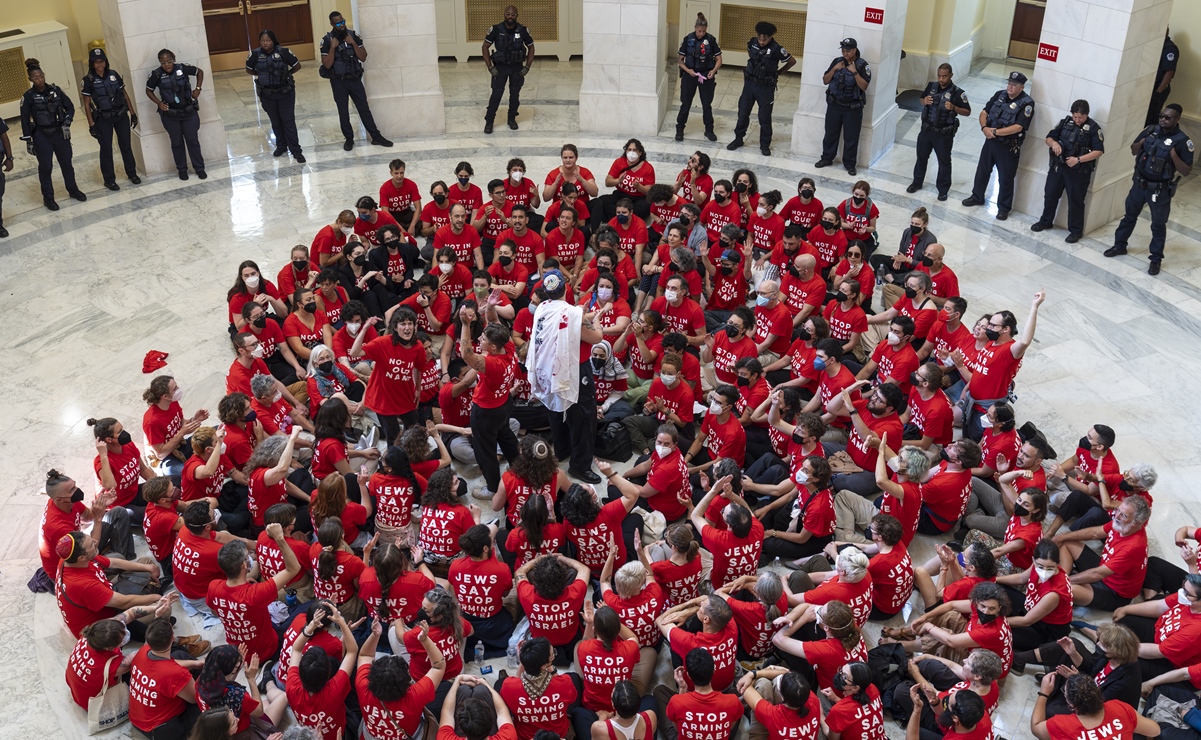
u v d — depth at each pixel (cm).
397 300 1007
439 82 1518
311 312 902
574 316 728
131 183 1318
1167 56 1303
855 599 618
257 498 709
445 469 680
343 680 562
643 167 1168
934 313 904
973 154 1424
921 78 1633
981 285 1098
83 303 1054
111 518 721
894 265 1026
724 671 585
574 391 740
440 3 1723
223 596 606
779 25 1689
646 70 1431
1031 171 1233
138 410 891
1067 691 544
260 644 627
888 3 1284
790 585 667
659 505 727
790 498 734
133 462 742
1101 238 1201
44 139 1202
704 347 921
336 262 1029
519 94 1588
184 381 925
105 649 589
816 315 944
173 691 575
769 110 1384
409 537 711
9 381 927
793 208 1102
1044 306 1060
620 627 564
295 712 557
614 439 816
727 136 1478
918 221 1020
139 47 1273
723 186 1058
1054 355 980
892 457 718
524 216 992
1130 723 541
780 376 892
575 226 1046
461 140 1455
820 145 1405
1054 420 888
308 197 1287
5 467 823
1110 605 685
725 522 660
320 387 836
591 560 671
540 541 659
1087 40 1133
